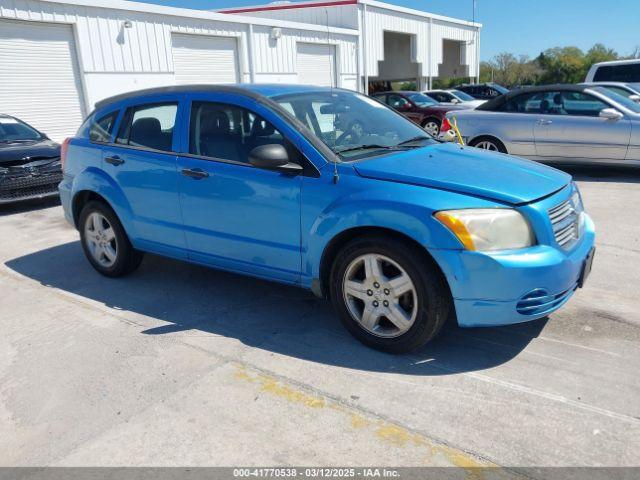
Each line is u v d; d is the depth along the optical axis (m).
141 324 4.01
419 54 31.25
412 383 3.09
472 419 2.75
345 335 3.71
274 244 3.74
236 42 19.23
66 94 14.57
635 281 4.50
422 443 2.59
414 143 4.12
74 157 5.04
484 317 3.08
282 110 3.77
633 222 6.22
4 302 4.58
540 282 3.03
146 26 16.09
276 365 3.34
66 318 4.18
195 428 2.76
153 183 4.32
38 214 8.02
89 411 2.95
